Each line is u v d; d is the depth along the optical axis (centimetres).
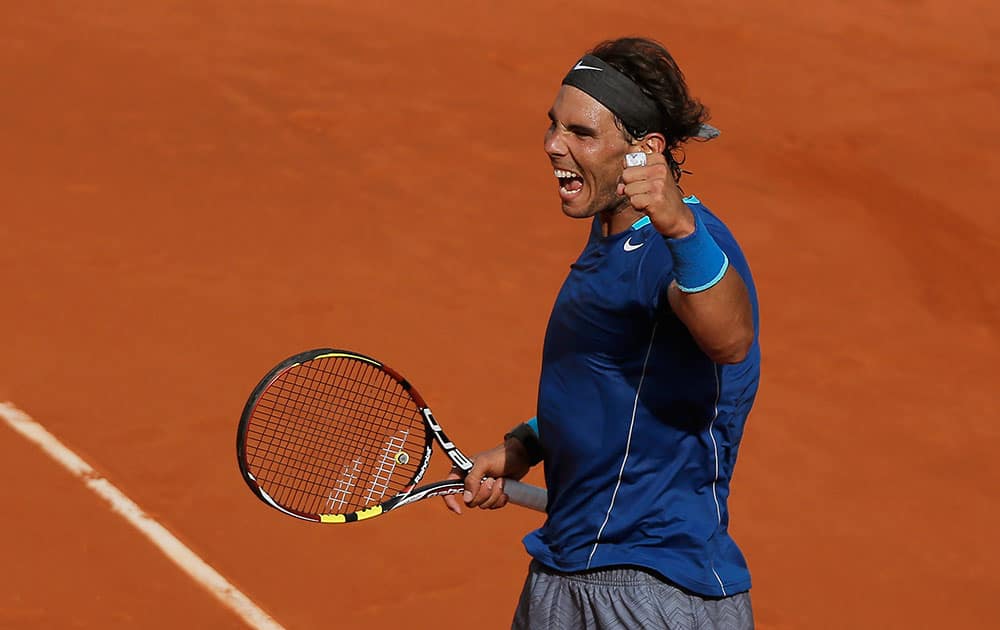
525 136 4866
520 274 3819
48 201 3844
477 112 5009
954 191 4866
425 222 4072
